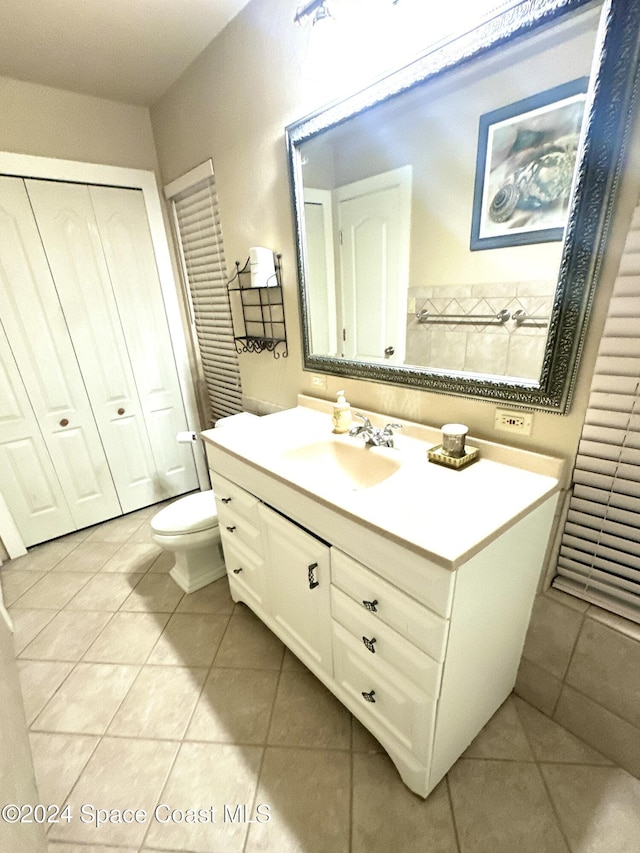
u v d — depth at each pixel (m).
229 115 1.69
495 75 0.92
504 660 1.17
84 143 2.09
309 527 1.12
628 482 0.95
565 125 0.84
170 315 2.56
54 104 1.97
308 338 1.68
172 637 1.66
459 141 1.03
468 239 1.08
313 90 1.32
